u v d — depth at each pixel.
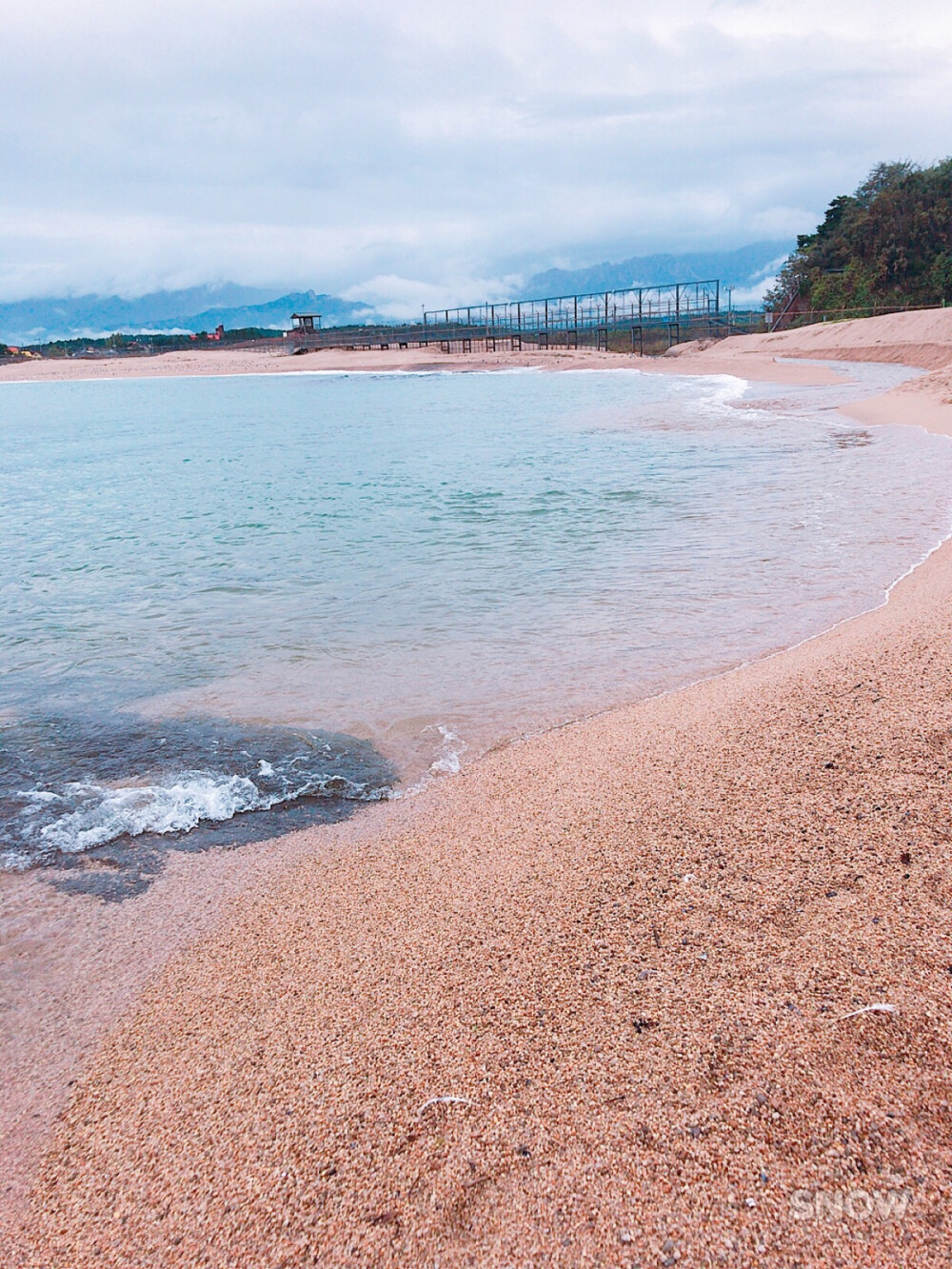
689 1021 2.72
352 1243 2.24
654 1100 2.46
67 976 3.68
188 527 13.65
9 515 15.42
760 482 14.48
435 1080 2.68
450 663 7.20
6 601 9.75
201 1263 2.27
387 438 25.86
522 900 3.58
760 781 4.14
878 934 2.93
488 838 4.29
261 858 4.55
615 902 3.41
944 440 16.94
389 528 12.82
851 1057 2.48
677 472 16.11
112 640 8.26
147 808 5.16
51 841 4.86
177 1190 2.50
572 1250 2.10
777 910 3.17
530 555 10.77
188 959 3.71
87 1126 2.81
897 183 67.81
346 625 8.38
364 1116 2.61
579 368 63.69
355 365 82.06
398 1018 3.00
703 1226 2.10
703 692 5.90
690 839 3.76
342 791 5.22
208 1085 2.88
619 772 4.66
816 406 25.62
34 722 6.44
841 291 68.62
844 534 10.53
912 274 65.25
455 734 5.85
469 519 13.16
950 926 2.90
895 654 5.50
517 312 95.56
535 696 6.38
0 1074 3.13
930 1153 2.17
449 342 95.19
